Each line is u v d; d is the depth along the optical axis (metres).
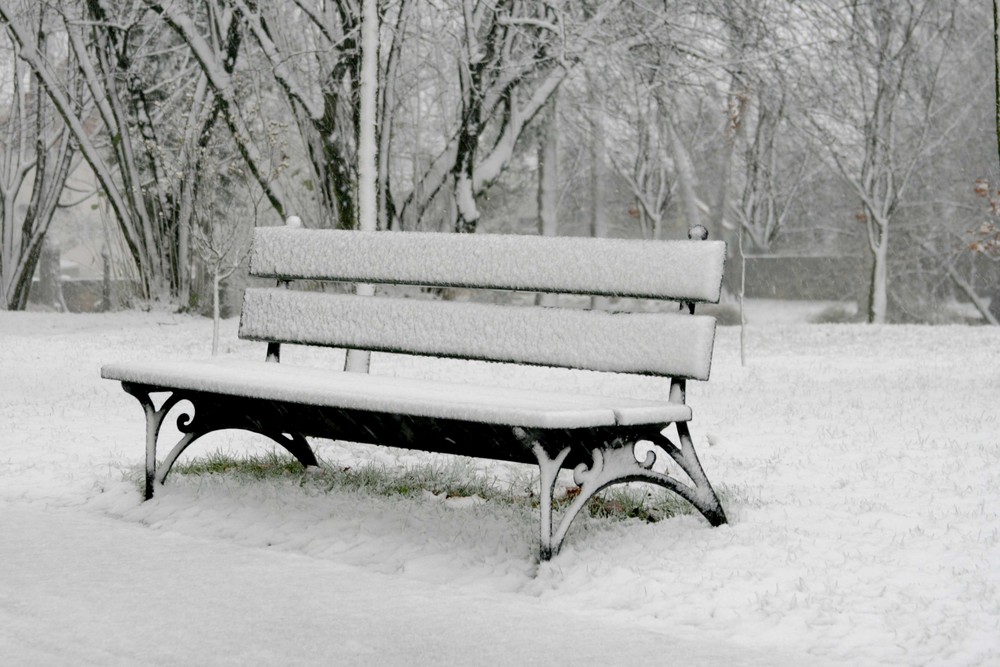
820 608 3.57
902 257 39.00
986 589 3.74
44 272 46.41
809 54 28.08
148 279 26.89
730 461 6.60
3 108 34.34
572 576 3.96
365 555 4.28
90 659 2.93
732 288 40.47
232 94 23.25
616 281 4.55
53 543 4.30
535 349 4.74
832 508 5.12
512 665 2.98
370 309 5.27
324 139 23.38
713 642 3.24
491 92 24.80
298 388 4.50
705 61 25.33
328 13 23.22
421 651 3.08
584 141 36.00
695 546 4.33
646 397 10.70
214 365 5.39
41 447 6.80
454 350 4.96
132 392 5.22
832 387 11.62
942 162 37.34
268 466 5.87
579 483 4.16
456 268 5.01
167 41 29.47
